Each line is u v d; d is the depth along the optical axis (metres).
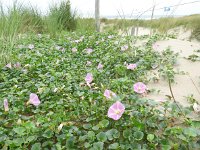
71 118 0.48
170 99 0.55
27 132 0.40
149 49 0.91
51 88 0.59
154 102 0.46
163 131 0.42
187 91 0.60
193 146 0.37
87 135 0.40
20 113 0.52
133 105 0.49
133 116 0.43
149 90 0.59
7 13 1.01
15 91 0.60
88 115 0.48
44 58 0.84
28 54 0.90
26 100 0.56
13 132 0.42
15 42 0.95
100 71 0.69
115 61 0.79
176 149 0.37
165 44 1.05
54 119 0.44
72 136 0.39
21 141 0.38
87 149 0.39
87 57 0.88
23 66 0.78
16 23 0.99
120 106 0.42
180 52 0.92
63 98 0.56
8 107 0.52
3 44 0.85
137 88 0.52
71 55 0.91
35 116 0.48
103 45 1.03
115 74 0.70
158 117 0.44
